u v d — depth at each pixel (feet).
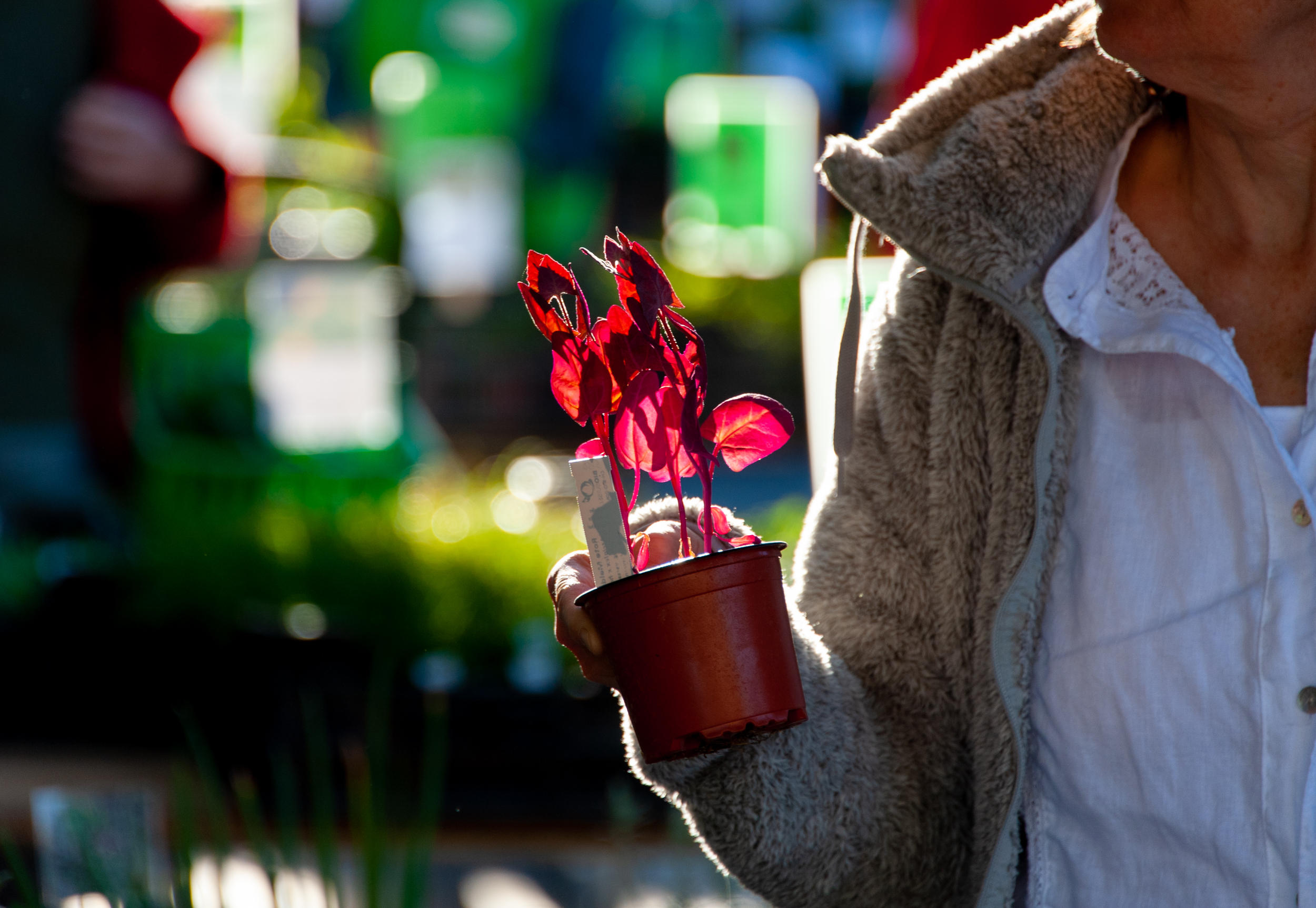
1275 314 4.92
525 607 12.19
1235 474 4.84
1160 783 4.89
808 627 5.12
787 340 29.55
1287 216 4.89
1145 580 4.90
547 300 4.68
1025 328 4.96
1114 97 5.04
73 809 6.11
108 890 5.73
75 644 12.09
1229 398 4.86
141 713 11.96
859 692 5.13
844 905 5.12
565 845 9.94
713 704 4.61
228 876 7.83
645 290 4.65
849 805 5.04
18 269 12.00
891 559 5.14
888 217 4.98
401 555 12.30
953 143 5.04
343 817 10.44
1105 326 4.96
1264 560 4.82
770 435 4.78
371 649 11.78
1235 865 4.83
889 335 5.17
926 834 5.10
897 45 14.08
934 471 5.08
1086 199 5.03
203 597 11.96
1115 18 4.73
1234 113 4.77
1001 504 5.01
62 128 11.48
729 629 4.62
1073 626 4.97
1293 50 4.64
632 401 4.65
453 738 11.21
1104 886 4.98
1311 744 4.76
